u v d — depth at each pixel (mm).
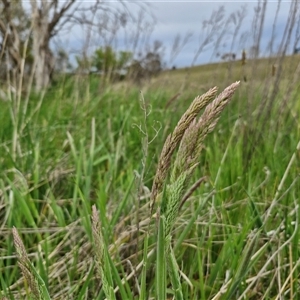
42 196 2805
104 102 5082
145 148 1243
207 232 2205
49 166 3090
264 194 2500
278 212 2209
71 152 3314
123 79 6605
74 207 2479
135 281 1723
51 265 2002
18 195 2248
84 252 2064
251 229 2148
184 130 791
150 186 2805
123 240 2029
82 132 3834
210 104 760
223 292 1631
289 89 3152
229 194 2549
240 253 1821
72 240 2244
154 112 4547
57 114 4340
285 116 3371
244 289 1730
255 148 2941
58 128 3887
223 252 1802
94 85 6137
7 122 3748
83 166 3129
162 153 820
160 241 863
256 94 4180
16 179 2799
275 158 2754
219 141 3574
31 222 2207
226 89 752
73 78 5973
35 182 2688
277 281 1839
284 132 3188
